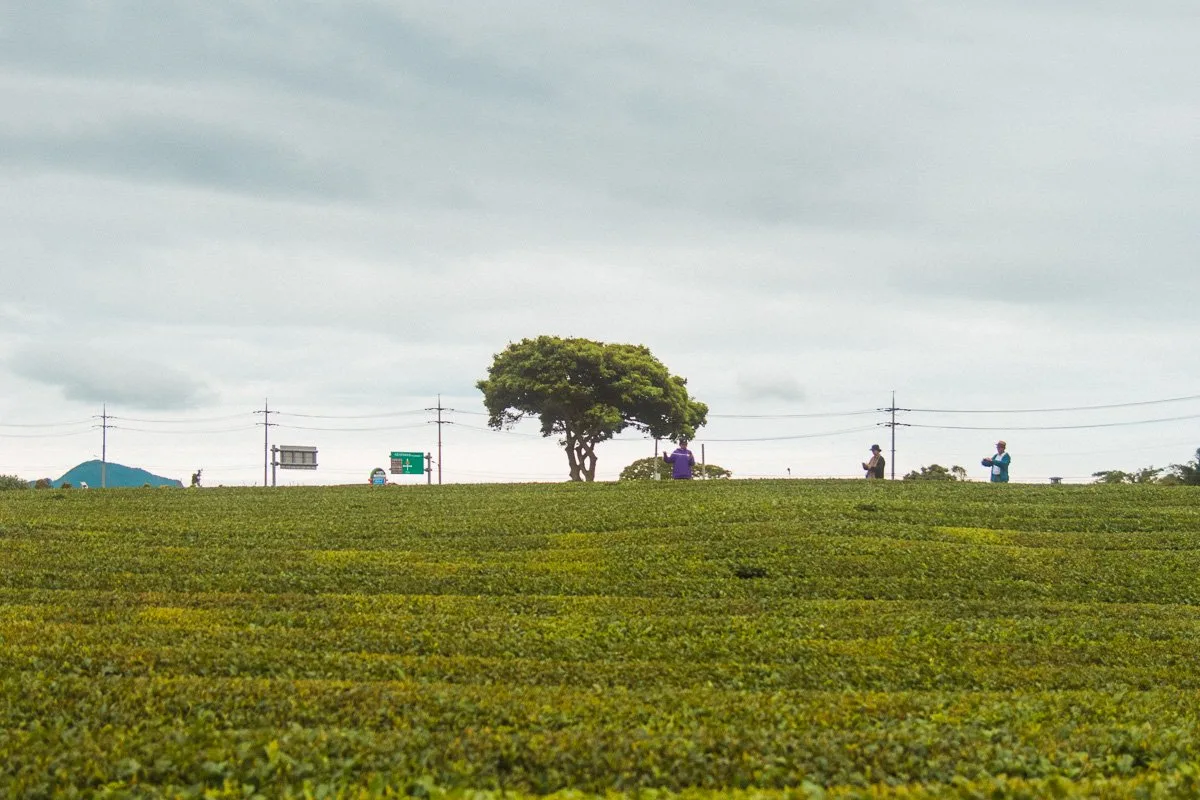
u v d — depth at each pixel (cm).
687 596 3147
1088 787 1338
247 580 3238
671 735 1592
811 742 1548
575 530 4100
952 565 3450
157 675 2034
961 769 1472
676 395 8912
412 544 3875
